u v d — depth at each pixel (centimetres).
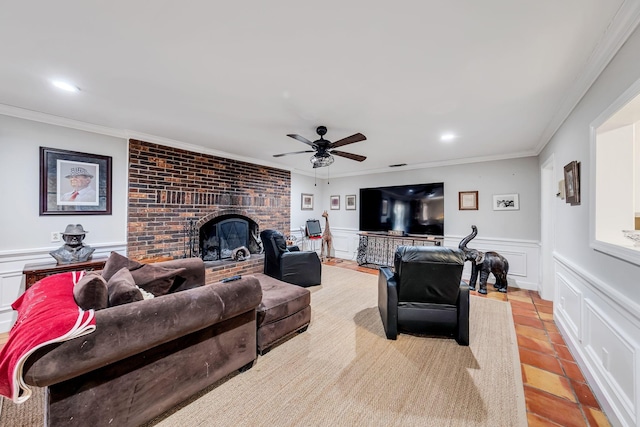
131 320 125
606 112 153
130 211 322
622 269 140
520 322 272
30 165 261
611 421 144
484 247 430
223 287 169
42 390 167
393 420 144
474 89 201
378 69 175
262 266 450
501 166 416
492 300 338
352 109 240
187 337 153
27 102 232
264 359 202
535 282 384
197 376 158
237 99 222
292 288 251
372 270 505
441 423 142
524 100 219
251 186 475
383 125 282
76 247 267
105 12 125
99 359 115
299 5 120
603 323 159
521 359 206
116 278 164
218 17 128
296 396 162
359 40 146
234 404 156
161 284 217
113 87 203
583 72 174
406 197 514
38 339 102
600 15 124
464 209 451
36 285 162
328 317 282
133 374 132
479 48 152
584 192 194
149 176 339
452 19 129
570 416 149
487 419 145
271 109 242
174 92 210
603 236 169
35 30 137
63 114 260
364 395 164
